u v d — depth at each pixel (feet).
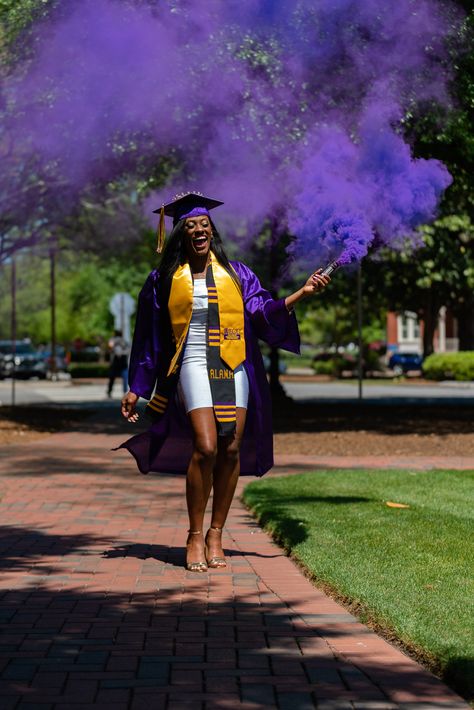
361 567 21.75
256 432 23.61
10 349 199.82
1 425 64.23
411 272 114.62
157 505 32.91
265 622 18.53
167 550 25.40
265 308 22.80
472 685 14.56
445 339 245.04
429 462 44.80
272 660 16.28
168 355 22.98
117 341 108.47
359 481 36.60
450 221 77.25
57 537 27.17
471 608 18.31
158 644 17.22
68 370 198.08
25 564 23.66
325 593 20.75
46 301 248.11
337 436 57.52
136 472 41.42
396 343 261.65
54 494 35.27
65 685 15.17
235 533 27.76
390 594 19.36
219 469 23.40
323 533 25.71
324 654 16.57
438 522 27.20
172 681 15.33
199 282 22.66
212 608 19.56
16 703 14.40
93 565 23.56
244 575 22.47
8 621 18.70
